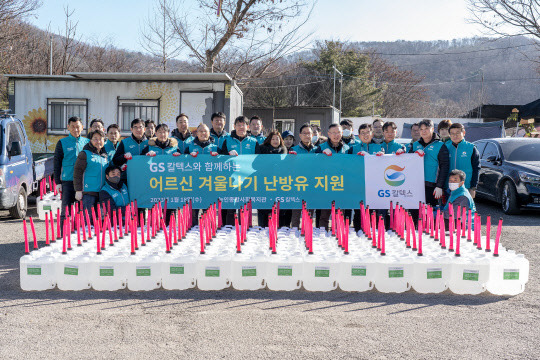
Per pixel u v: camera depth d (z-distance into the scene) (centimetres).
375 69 6875
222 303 487
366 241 593
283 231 648
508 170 1097
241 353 376
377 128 802
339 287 532
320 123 3020
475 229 565
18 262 655
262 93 4891
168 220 762
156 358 367
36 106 1425
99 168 725
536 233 864
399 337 407
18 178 980
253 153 775
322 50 5322
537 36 2347
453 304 489
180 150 795
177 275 525
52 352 377
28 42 2844
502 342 400
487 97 8106
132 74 1361
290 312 463
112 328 423
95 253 538
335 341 398
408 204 742
